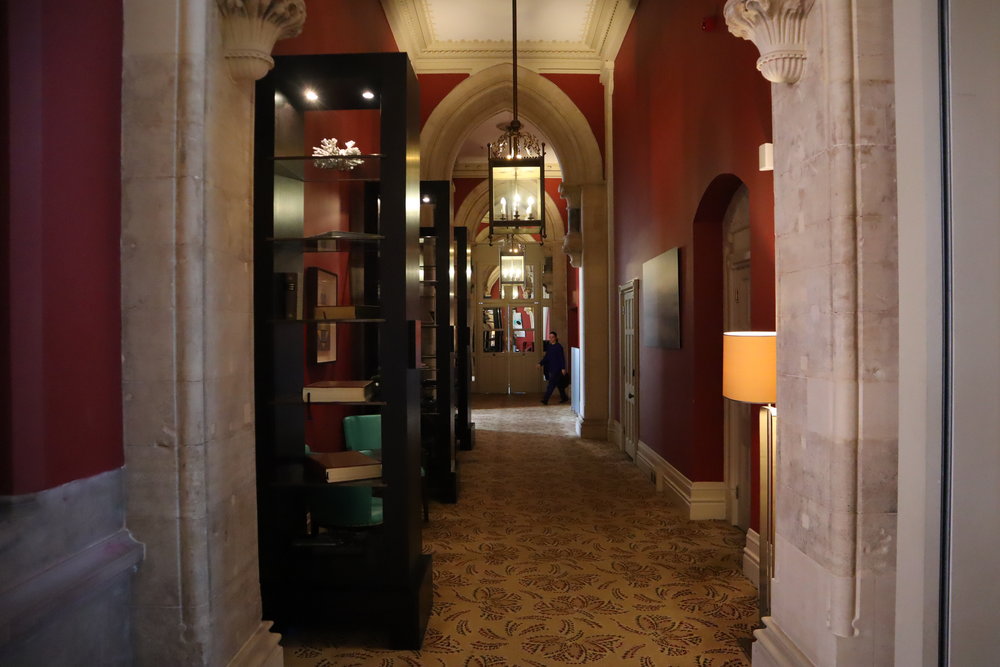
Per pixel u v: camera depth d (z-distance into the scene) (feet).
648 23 21.54
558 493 19.79
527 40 28.76
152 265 6.53
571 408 42.09
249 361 7.75
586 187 29.73
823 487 6.88
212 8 6.81
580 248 30.17
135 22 6.59
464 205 47.57
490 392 52.24
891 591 6.62
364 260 17.15
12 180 5.30
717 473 16.89
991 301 4.96
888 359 6.59
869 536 6.60
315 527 10.93
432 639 10.25
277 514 9.85
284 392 10.18
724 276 16.44
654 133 20.83
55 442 5.59
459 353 26.66
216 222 6.89
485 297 52.75
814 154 7.01
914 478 5.43
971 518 4.97
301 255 10.78
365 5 19.88
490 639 10.28
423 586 10.29
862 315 6.55
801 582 7.41
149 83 6.57
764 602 10.00
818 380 6.99
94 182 6.17
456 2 25.27
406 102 9.67
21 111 5.35
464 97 29.48
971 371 4.97
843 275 6.56
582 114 29.55
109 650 6.26
